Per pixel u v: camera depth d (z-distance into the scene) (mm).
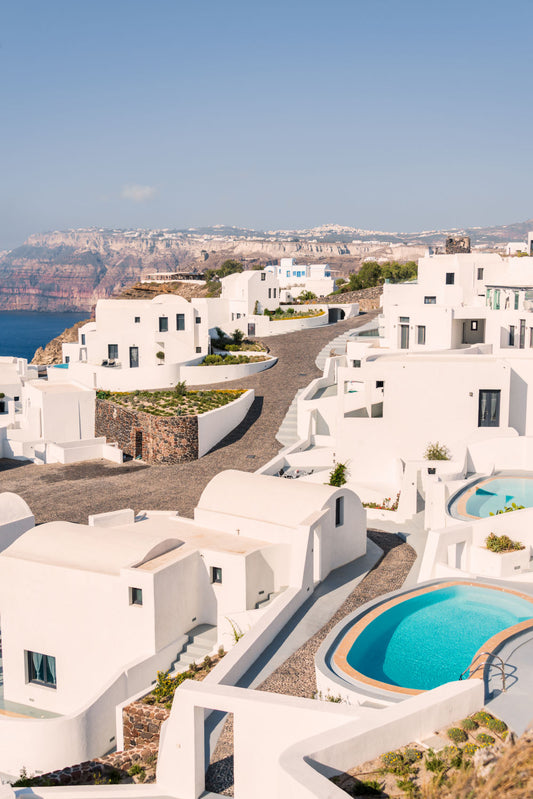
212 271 190500
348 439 42250
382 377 41312
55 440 54719
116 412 53312
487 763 12961
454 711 15820
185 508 40531
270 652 22641
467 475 37844
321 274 147000
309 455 44156
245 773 16438
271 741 16000
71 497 43406
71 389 57344
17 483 46469
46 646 26828
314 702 15969
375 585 28344
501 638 19812
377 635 21469
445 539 27188
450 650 20562
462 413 40688
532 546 29203
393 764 14312
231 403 53531
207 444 50312
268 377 63750
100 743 22922
